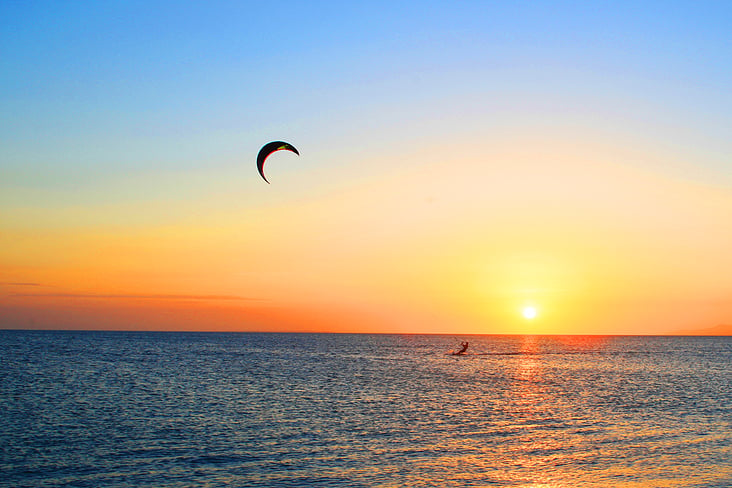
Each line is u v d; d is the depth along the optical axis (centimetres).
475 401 4672
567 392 5384
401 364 9438
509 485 2286
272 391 5269
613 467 2539
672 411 4181
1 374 6438
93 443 2972
